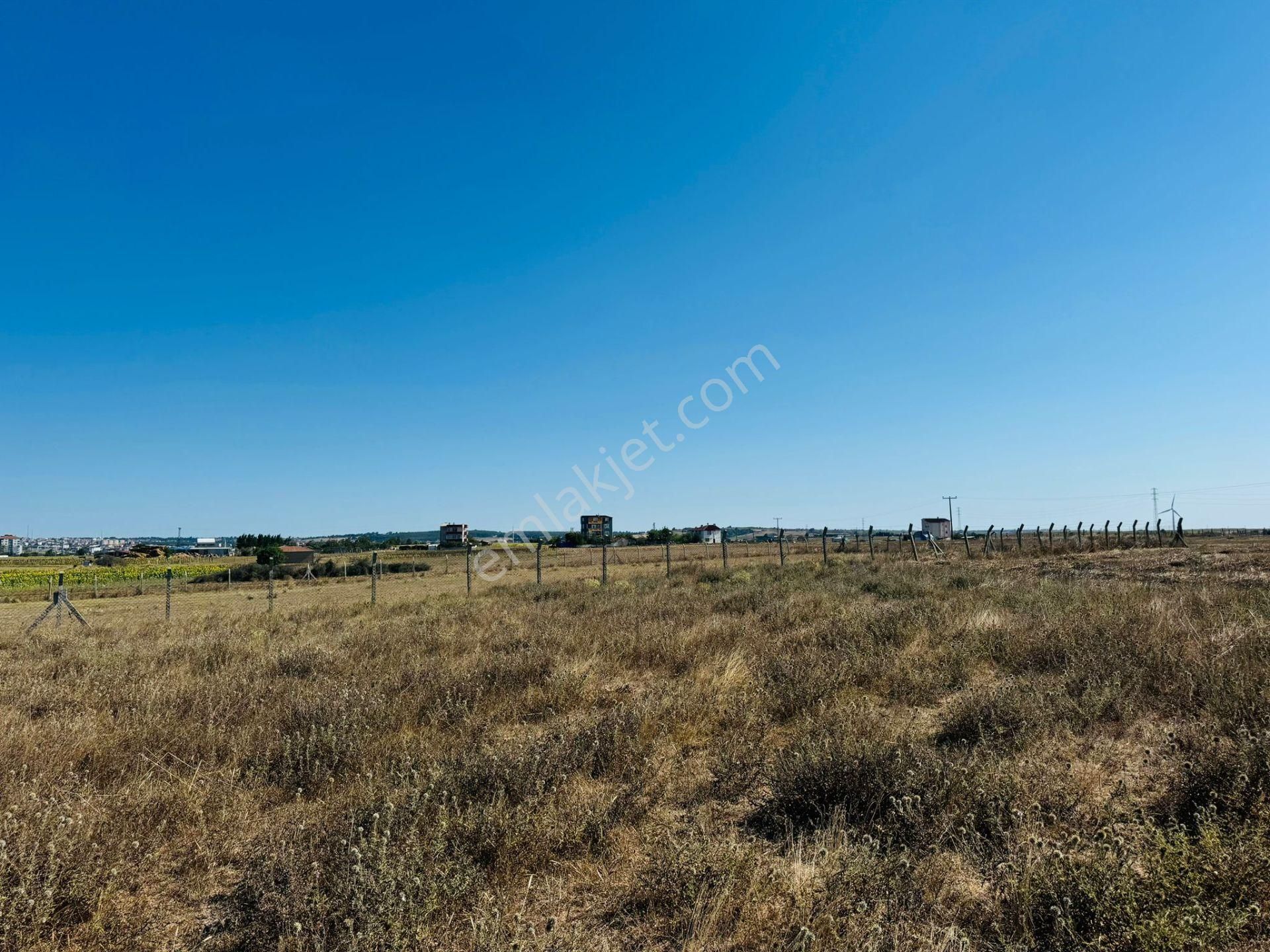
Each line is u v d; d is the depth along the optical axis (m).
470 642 11.73
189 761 6.09
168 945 3.63
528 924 3.62
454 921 3.62
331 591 32.91
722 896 3.57
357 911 3.43
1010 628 10.07
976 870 3.97
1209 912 3.12
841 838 4.28
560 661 9.38
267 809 5.32
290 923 3.49
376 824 4.24
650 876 4.07
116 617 22.00
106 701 8.01
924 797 4.57
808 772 4.96
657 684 8.52
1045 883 3.48
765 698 7.43
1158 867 3.39
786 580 21.66
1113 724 6.33
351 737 6.36
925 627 10.72
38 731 6.45
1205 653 7.49
